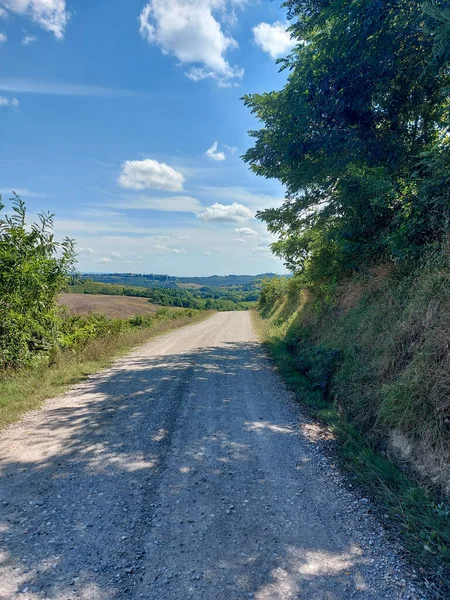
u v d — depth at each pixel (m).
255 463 4.16
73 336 12.11
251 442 4.77
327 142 8.95
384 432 4.50
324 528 2.96
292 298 20.94
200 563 2.54
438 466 3.51
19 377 8.09
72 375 8.55
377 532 2.90
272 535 2.87
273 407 6.27
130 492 3.50
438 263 5.43
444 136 6.31
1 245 9.26
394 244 7.01
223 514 3.15
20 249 9.76
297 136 9.77
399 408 4.26
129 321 26.22
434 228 6.42
